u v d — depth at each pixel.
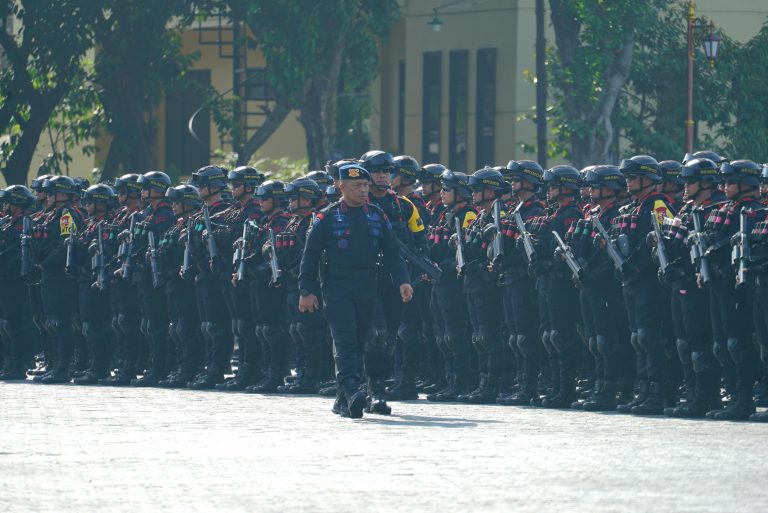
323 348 47.66
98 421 37.06
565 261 40.72
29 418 37.91
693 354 38.16
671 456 29.39
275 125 100.50
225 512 23.55
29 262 53.72
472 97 115.38
